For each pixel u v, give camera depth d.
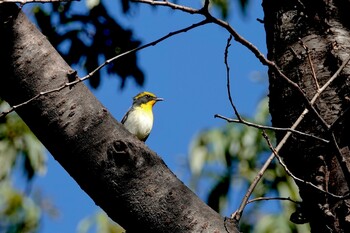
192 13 5.38
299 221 6.46
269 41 7.32
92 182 5.43
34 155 17.06
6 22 5.55
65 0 5.49
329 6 7.05
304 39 6.97
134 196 5.37
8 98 5.58
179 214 5.36
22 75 5.52
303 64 6.84
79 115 5.48
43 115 5.47
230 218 5.57
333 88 6.59
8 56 5.53
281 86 6.90
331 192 6.24
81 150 5.43
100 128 5.46
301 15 7.10
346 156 6.32
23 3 5.45
